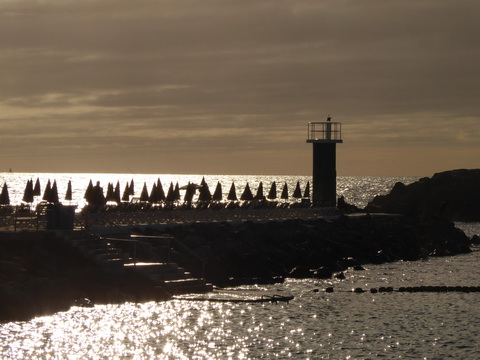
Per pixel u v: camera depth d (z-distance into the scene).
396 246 129.25
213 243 103.31
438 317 78.88
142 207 114.06
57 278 78.69
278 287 93.81
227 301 82.44
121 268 83.50
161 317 74.56
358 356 64.06
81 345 64.94
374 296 89.69
